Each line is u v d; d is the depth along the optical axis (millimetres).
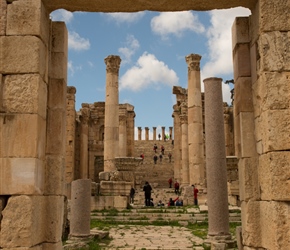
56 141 9031
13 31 8211
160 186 44719
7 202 7711
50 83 9250
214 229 15297
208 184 15750
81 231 16312
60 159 8961
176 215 24172
